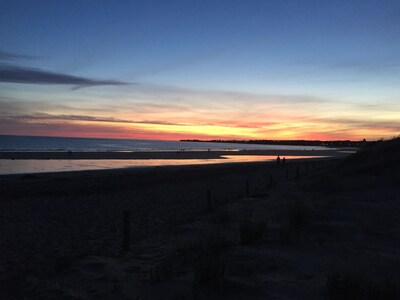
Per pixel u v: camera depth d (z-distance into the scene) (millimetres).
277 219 10969
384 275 5477
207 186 24375
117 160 56500
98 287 5805
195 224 11102
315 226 8664
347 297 4590
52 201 17656
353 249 6922
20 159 52375
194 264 6430
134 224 12586
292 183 23422
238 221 11164
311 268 5898
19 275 7090
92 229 11836
